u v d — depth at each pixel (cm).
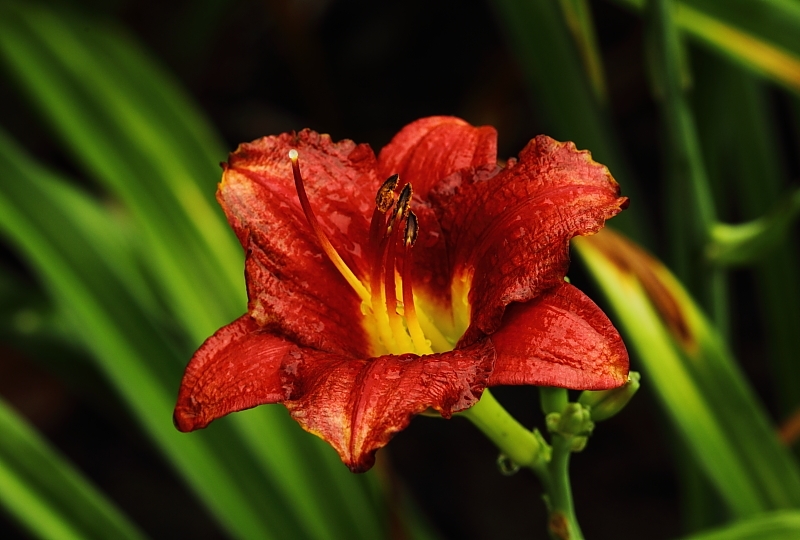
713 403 69
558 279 59
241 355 60
